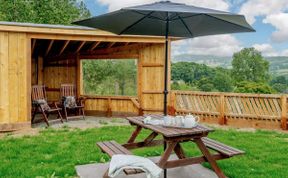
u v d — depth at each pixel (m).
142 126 4.02
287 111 7.85
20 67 7.65
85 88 19.86
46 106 8.62
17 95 7.62
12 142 6.14
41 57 10.97
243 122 8.45
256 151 5.37
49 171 4.25
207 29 4.51
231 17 3.54
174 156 5.10
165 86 4.09
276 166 4.53
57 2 18.77
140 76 10.02
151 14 4.08
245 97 8.41
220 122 8.73
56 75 10.96
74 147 5.66
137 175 4.15
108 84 20.62
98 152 5.28
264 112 8.15
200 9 3.55
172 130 3.62
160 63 9.68
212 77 21.59
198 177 4.12
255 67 29.80
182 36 4.97
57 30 7.86
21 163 4.65
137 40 9.06
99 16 4.02
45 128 7.90
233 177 4.07
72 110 10.69
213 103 8.91
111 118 9.97
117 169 3.21
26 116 7.74
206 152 3.74
